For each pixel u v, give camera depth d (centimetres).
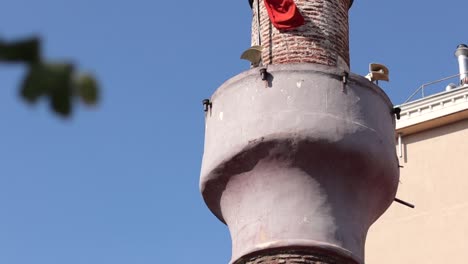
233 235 1393
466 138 2498
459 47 2748
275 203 1343
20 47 262
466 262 2348
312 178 1345
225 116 1419
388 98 1478
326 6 1537
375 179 1388
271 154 1345
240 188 1391
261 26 1543
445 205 2442
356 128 1362
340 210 1350
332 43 1505
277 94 1374
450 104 2530
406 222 2469
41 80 264
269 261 1304
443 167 2497
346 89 1398
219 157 1392
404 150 2561
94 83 269
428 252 2406
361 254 1358
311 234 1313
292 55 1477
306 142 1328
